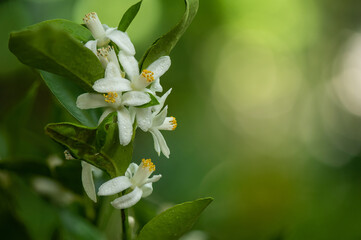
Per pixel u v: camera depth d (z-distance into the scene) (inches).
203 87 64.2
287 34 69.0
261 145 75.6
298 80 78.0
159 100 15.1
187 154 48.0
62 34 13.7
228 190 49.1
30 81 35.9
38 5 40.9
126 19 15.3
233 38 66.4
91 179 15.1
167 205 19.4
